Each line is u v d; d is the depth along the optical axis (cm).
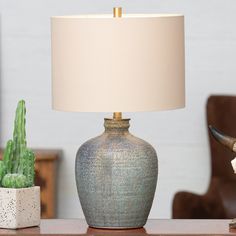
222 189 530
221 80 566
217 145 540
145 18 318
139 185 331
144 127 568
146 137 569
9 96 566
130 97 319
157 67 321
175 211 514
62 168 569
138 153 331
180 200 516
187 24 564
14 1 564
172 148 569
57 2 565
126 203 331
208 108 541
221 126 538
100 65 319
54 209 541
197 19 564
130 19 317
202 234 330
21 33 565
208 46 566
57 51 328
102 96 319
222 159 538
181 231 335
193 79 566
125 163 329
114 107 319
